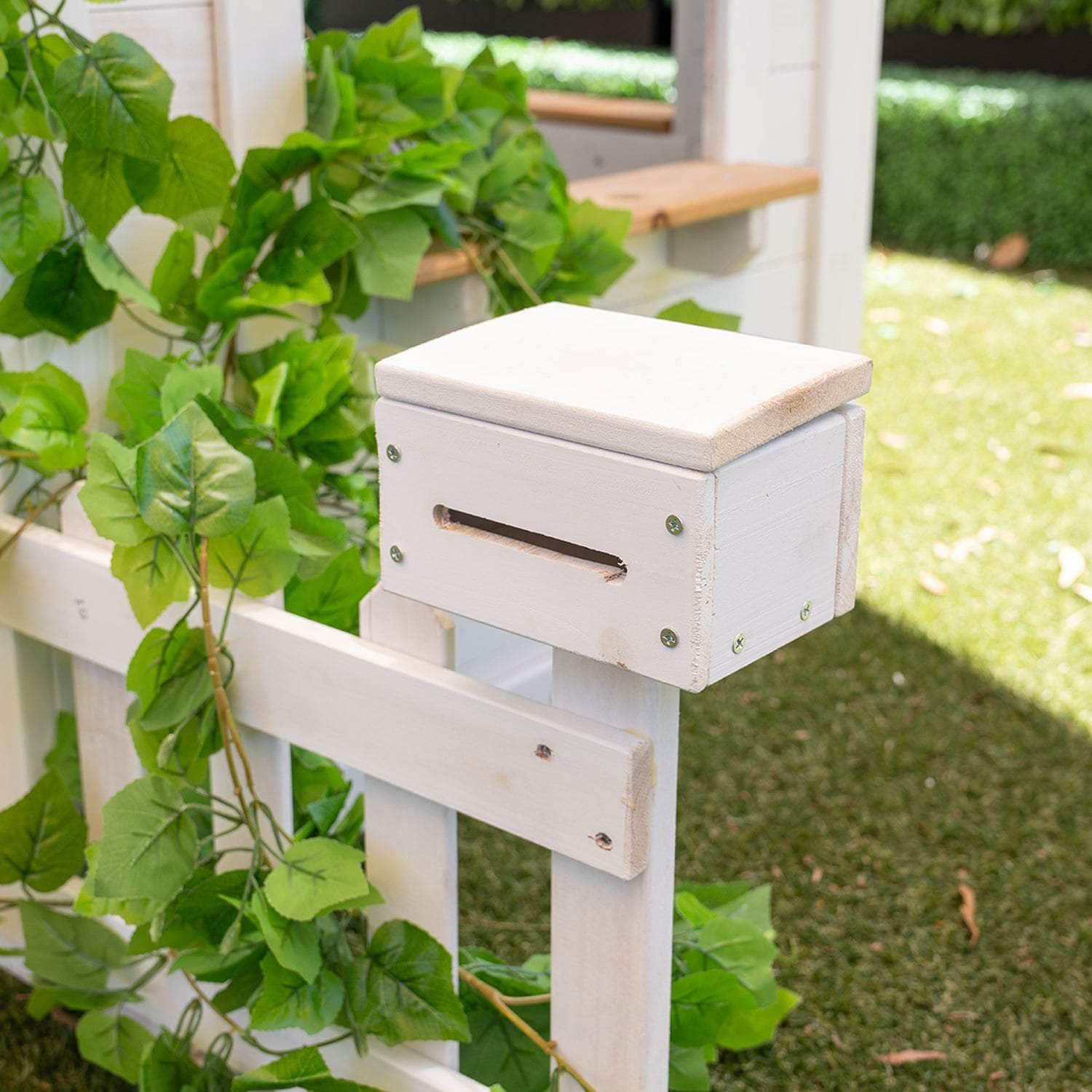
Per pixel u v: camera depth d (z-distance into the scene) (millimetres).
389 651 1237
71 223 1501
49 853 1495
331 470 1943
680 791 2205
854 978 1819
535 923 1903
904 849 2078
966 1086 1653
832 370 971
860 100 2854
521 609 1029
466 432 1006
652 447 906
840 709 2441
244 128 1664
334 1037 1392
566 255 1974
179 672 1315
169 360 1512
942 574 2943
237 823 1293
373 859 1318
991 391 4055
